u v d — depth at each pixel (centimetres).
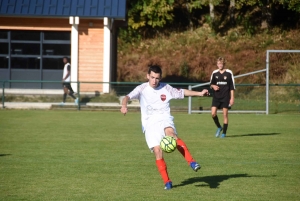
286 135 4191
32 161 2938
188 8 11750
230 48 10544
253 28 11012
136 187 2277
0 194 2148
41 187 2278
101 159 3012
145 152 3281
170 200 2030
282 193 2167
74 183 2362
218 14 12094
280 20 11381
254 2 9788
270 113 6309
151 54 10925
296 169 2717
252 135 4191
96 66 6869
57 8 6744
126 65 10512
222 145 3603
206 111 6294
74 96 6412
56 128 4606
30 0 6794
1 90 6806
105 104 6425
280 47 10206
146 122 2231
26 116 5625
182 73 9975
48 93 6812
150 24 11306
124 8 6800
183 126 4869
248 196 2111
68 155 3155
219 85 4006
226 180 2434
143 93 2241
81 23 6862
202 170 2689
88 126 4778
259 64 9550
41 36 7219
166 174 2209
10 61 7212
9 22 6900
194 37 11294
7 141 3762
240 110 6331
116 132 4353
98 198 2075
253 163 2891
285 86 6619
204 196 2102
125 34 11669
